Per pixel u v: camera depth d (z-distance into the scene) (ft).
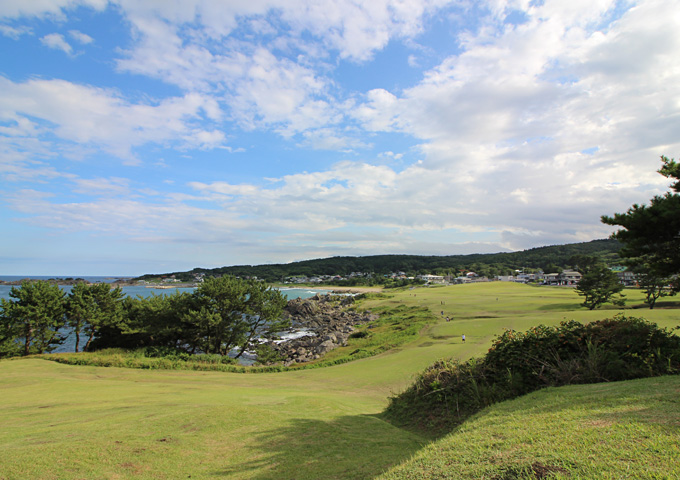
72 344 161.89
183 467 21.02
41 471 19.11
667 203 38.83
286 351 141.38
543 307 187.11
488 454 14.57
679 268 41.22
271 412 33.71
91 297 121.90
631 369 29.68
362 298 360.28
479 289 358.23
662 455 12.19
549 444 14.47
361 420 35.29
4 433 27.30
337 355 113.50
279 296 131.64
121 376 71.92
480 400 31.48
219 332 116.67
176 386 60.03
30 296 113.39
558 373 31.07
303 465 21.56
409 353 92.94
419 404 36.14
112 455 21.86
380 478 15.01
